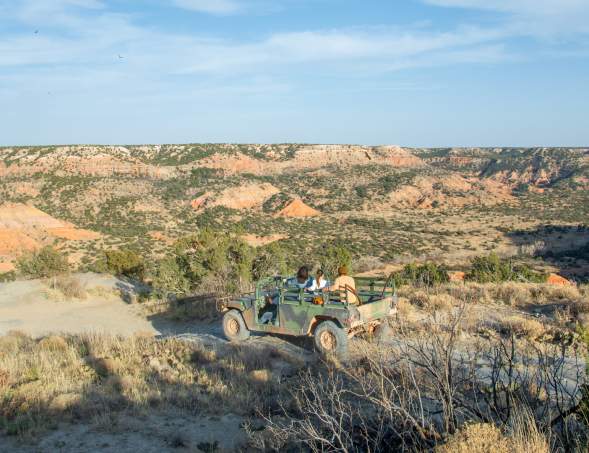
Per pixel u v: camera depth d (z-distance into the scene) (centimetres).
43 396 729
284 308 978
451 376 501
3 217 8144
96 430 631
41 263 2691
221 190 13550
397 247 7844
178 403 710
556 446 417
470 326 995
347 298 908
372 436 523
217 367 872
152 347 1026
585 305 1225
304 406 655
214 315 1594
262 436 592
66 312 1966
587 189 18900
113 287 2488
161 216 11031
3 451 576
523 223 11194
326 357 844
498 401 516
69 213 10831
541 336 948
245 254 2084
